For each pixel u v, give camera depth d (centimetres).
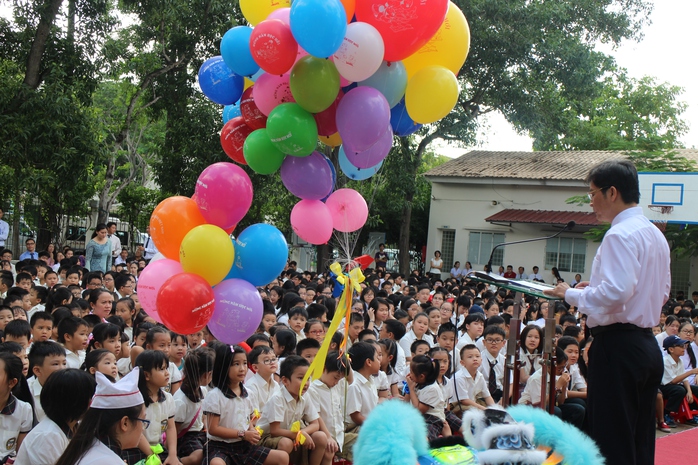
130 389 291
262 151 402
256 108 411
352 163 440
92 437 280
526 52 1777
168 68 1475
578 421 636
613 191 333
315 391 517
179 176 1561
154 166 1605
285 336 600
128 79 1548
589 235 1848
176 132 1519
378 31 369
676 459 598
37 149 1142
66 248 1220
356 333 653
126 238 2067
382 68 395
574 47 1825
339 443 518
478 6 1705
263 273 392
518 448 236
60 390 345
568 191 1989
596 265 329
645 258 317
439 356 567
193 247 360
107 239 1084
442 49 416
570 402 655
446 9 374
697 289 1831
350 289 426
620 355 319
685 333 851
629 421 317
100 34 1312
